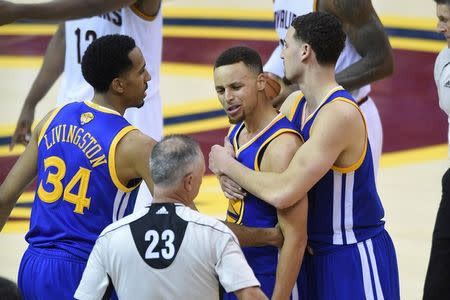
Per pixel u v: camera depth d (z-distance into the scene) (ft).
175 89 101.30
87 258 40.65
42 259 41.16
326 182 41.14
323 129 39.27
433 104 97.50
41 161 42.32
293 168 39.04
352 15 55.26
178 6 126.93
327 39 40.14
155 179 36.19
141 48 60.29
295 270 39.83
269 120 40.88
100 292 35.86
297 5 57.41
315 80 40.57
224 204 74.54
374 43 55.57
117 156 40.60
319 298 42.68
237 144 42.06
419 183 80.07
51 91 102.01
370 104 59.41
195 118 93.30
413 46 111.65
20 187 44.09
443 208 44.88
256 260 41.60
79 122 41.75
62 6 54.03
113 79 42.80
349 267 41.91
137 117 60.39
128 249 35.27
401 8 124.57
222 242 35.06
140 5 59.36
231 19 121.60
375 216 42.75
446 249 44.75
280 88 48.08
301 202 39.68
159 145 36.50
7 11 52.85
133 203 41.96
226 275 34.73
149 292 35.04
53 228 41.34
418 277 63.00
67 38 61.77
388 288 43.06
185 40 114.73
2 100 99.60
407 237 69.72
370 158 41.55
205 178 80.84
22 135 65.87
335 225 41.78
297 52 40.60
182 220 35.42
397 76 103.91
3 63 110.83
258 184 39.60
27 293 41.86
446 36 45.65
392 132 91.35
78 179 40.98
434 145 88.69
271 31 116.88
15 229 70.95
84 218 40.98
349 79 55.21
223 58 40.06
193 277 34.91
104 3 55.36
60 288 40.73
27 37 119.14
